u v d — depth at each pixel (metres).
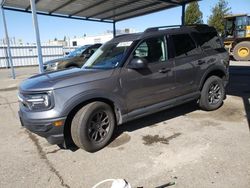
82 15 13.34
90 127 3.70
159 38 4.52
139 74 4.13
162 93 4.47
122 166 3.30
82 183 2.97
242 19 18.52
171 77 4.54
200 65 5.00
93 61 4.67
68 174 3.20
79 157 3.66
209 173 2.98
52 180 3.08
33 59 29.75
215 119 4.89
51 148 4.05
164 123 4.83
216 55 5.35
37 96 3.49
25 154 3.88
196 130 4.37
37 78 4.09
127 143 4.02
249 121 4.67
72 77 3.69
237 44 18.03
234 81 9.02
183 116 5.18
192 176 2.95
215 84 5.36
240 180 2.79
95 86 3.69
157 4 10.91
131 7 11.52
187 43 4.91
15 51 28.36
